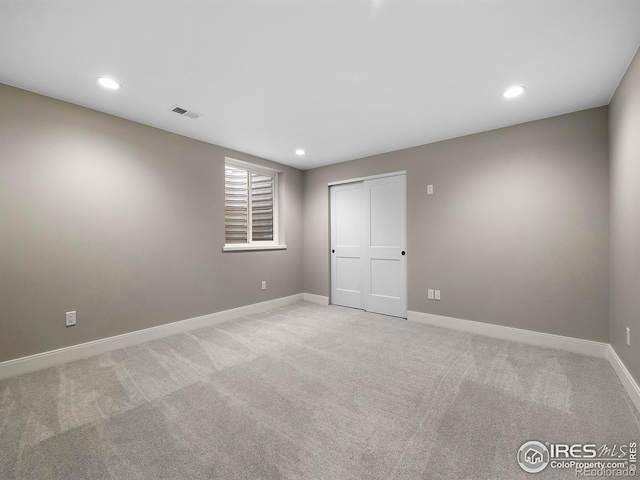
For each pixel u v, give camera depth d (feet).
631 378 6.42
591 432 5.24
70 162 8.27
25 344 7.55
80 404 6.11
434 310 11.73
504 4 4.83
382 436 5.15
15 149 7.39
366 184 14.06
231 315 12.58
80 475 4.27
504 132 10.11
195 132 10.63
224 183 12.35
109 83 7.27
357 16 5.09
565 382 7.04
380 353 8.86
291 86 7.47
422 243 12.04
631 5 4.81
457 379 7.22
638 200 5.98
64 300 8.16
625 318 6.91
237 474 4.31
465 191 10.94
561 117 9.10
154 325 10.09
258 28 5.38
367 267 14.03
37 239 7.72
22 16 4.99
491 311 10.40
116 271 9.18
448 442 4.99
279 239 15.44
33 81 7.16
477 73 6.90
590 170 8.67
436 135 10.98
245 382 7.07
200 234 11.48
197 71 6.78
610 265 8.25
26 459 4.58
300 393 6.57
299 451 4.78
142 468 4.41
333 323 12.01
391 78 7.12
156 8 4.87
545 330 9.38
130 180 9.50
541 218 9.45
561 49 6.00
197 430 5.29
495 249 10.30
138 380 7.15
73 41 5.70
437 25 5.32
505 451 4.78
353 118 9.43
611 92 7.75
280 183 15.46
